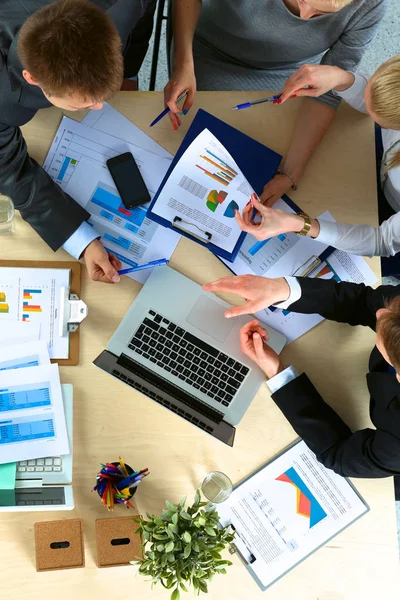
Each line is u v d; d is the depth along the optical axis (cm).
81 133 145
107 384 136
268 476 136
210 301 142
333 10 133
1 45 116
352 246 143
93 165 145
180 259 144
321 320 144
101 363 134
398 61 130
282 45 166
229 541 122
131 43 171
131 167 144
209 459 136
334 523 135
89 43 105
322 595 133
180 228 142
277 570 133
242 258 146
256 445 137
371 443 130
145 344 137
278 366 138
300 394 137
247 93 150
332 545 134
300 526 135
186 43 155
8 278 138
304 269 147
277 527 134
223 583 132
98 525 128
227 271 145
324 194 150
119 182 143
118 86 116
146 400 136
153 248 144
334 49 159
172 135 148
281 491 136
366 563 134
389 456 127
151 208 142
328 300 138
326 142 150
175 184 143
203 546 115
